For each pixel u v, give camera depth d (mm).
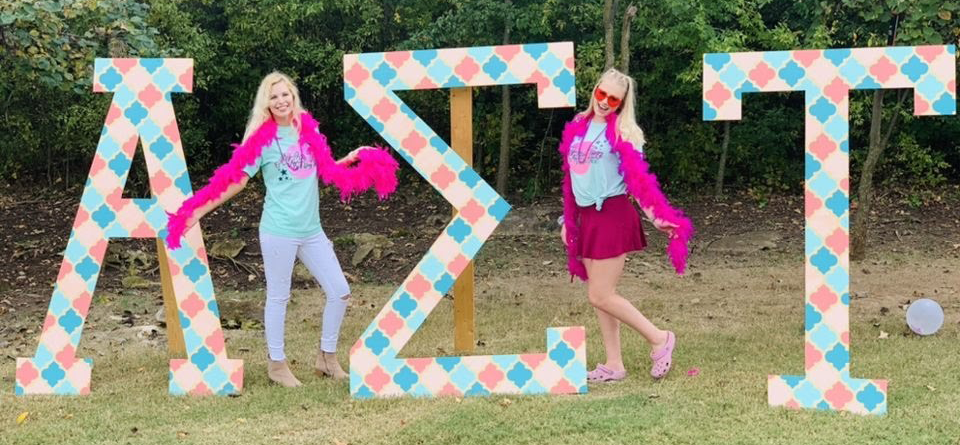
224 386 4660
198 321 4676
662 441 3801
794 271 7910
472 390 4559
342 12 11453
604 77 4441
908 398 4305
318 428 4070
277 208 4559
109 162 4805
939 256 8562
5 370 5195
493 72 4645
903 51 4180
